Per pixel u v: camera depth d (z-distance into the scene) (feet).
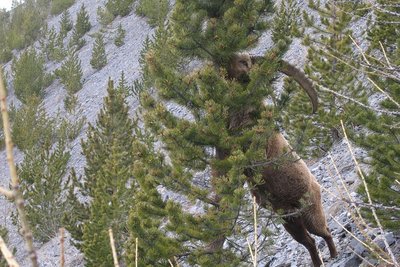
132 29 408.26
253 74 67.41
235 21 70.28
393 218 67.82
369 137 69.87
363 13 127.13
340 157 119.55
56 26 521.65
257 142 66.59
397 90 67.82
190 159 69.51
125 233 129.70
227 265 68.28
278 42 68.64
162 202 71.00
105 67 376.27
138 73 328.29
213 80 67.72
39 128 302.66
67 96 357.20
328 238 74.54
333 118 118.21
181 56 72.54
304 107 126.31
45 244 196.54
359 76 132.98
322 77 122.31
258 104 69.87
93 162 179.83
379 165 67.97
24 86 384.68
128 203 130.62
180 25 71.00
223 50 69.36
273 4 72.64
